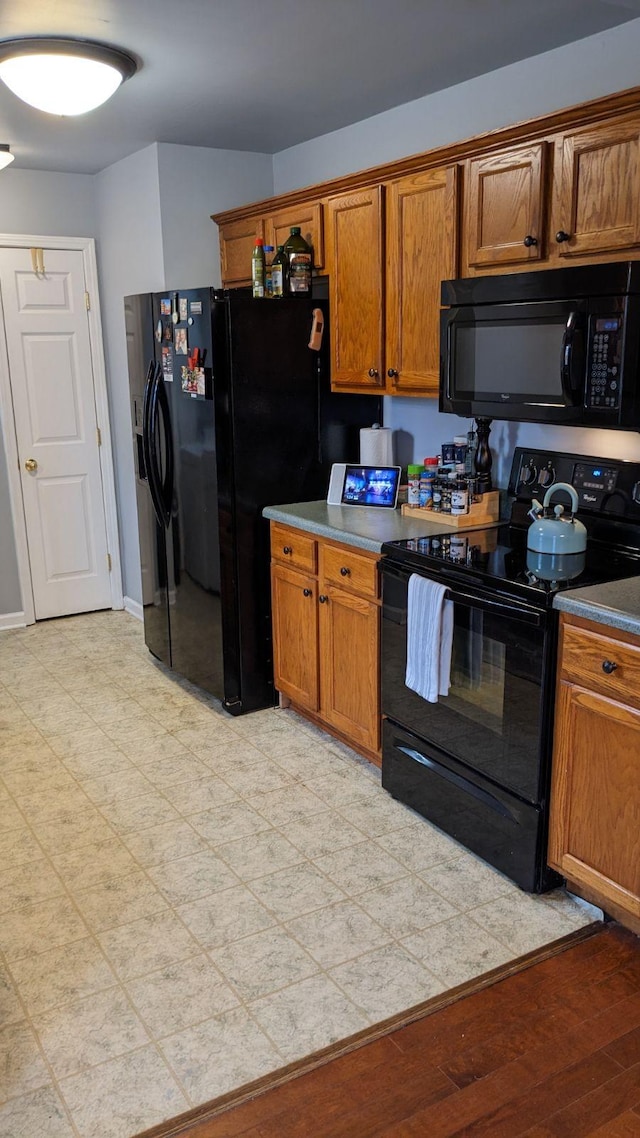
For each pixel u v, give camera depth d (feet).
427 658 8.39
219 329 10.82
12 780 10.33
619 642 6.65
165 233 13.25
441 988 6.85
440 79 10.04
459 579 8.08
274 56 9.07
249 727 11.73
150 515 13.24
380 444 11.52
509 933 7.48
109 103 10.71
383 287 10.23
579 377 7.67
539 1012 6.59
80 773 10.46
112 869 8.50
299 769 10.49
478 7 7.81
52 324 15.37
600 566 8.12
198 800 9.78
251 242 12.75
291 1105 5.83
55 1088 5.98
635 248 7.31
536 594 7.25
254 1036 6.41
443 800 8.85
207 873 8.41
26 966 7.18
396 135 11.30
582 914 7.74
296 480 11.82
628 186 7.25
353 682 10.23
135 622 16.44
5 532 15.71
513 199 8.37
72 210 15.19
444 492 10.32
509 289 8.27
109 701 12.68
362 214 10.32
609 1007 6.64
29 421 15.53
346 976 7.00
